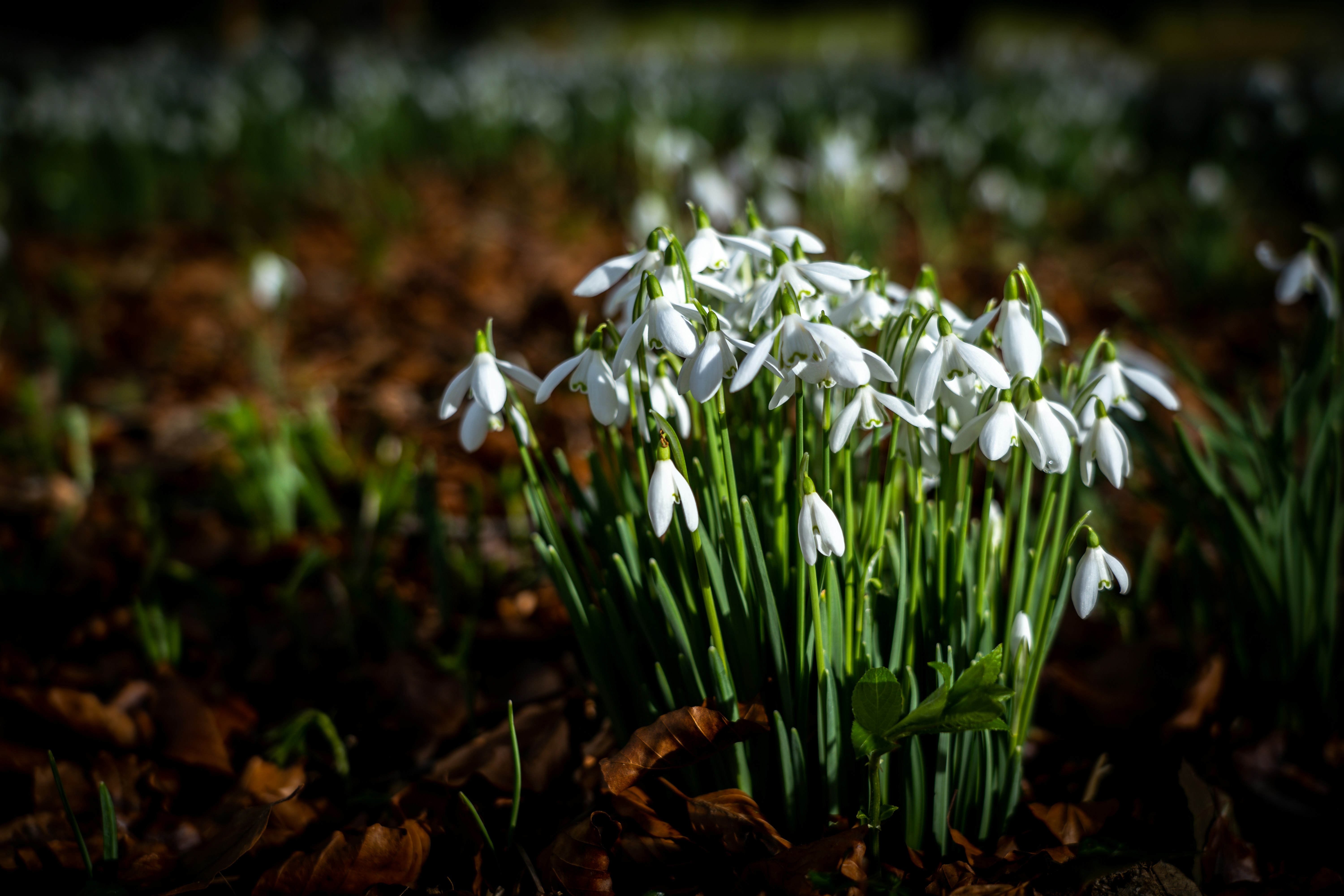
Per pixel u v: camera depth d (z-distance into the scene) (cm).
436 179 309
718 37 636
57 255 236
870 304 79
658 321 74
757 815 81
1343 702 90
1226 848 83
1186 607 93
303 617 102
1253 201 250
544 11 1080
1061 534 81
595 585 83
